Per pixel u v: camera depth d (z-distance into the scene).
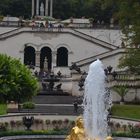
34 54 128.12
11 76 65.00
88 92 46.97
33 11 154.50
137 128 58.78
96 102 46.75
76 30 130.12
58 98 96.12
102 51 125.62
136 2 79.12
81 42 126.56
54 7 163.38
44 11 156.62
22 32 126.56
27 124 59.66
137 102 91.69
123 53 108.88
